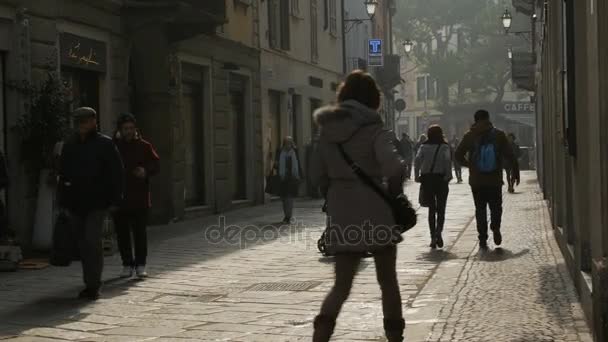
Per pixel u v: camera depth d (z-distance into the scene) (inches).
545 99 1595.7
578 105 622.5
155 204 1424.7
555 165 1049.5
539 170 2372.0
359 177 446.0
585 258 622.5
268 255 994.1
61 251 727.7
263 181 2006.6
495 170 1003.9
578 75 627.2
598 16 457.7
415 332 548.4
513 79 2765.7
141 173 837.8
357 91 461.1
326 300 447.8
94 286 722.8
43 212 1028.5
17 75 1033.5
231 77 1847.9
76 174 725.9
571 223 794.8
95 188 726.5
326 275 830.5
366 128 448.1
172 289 767.7
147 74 1403.8
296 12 2345.0
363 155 446.6
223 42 1756.9
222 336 564.7
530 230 1205.1
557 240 1003.3
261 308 666.2
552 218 1186.0
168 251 1047.0
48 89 1029.2
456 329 552.4
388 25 4407.0
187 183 1622.8
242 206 1873.8
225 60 1781.5
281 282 794.2
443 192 1032.8
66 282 814.5
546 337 519.2
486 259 911.7
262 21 2032.5
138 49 1393.9
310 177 464.1
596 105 490.3
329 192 455.5
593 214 515.5
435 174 1029.8
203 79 1688.0
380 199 446.6
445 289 719.7
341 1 2913.4
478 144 1007.0
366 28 3580.2
